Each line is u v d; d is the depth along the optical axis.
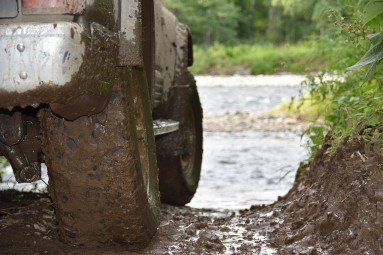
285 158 15.19
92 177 5.22
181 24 8.59
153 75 6.98
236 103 34.47
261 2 95.31
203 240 6.23
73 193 5.30
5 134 5.36
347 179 6.12
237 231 6.68
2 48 4.61
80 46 4.71
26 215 6.54
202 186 11.49
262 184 11.73
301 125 22.30
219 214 7.96
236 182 11.95
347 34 7.77
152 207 5.80
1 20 4.77
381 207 5.62
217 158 15.19
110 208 5.34
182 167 8.36
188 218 7.27
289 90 46.06
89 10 4.94
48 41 4.59
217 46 72.38
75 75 4.66
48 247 5.87
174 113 8.16
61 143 5.17
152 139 6.07
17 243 5.93
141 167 5.45
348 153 6.45
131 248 5.77
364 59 5.84
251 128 22.22
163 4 8.17
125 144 5.17
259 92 44.03
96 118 5.15
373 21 6.77
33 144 5.60
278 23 82.94
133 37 5.39
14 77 4.59
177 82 8.22
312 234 6.10
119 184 5.23
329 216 5.96
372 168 6.00
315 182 7.07
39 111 5.19
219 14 83.31
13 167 5.58
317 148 8.48
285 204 7.19
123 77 5.30
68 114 4.97
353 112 7.16
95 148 5.16
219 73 64.12
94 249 5.73
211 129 22.16
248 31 93.19
